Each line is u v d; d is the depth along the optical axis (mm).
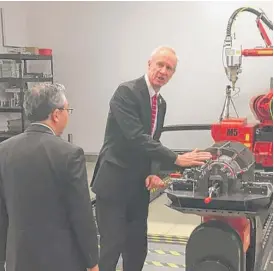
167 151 2332
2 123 6863
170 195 2084
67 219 1763
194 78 6266
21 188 1715
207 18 6098
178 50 6277
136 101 2395
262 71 5953
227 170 2082
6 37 6590
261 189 2043
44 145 1729
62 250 1736
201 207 2062
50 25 6816
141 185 2590
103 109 6801
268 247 3104
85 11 6633
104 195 2525
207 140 6316
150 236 3797
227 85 5879
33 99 1755
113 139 2516
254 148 4738
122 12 6457
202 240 2141
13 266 1739
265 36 4848
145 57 6469
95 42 6660
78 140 6988
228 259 2113
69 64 6824
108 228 2545
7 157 1755
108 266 2576
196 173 2133
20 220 1724
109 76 6691
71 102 6910
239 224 2262
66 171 1702
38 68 7047
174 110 6406
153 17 6328
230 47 4719
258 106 4812
